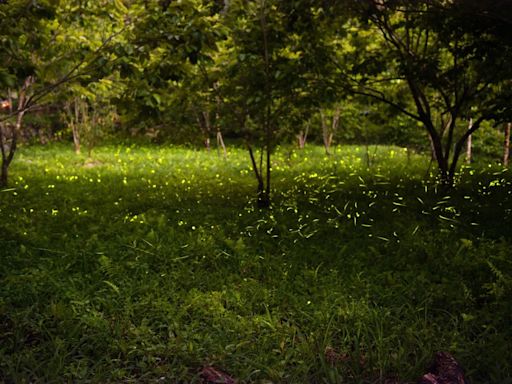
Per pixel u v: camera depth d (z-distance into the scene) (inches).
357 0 382.3
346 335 170.6
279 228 304.5
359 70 430.9
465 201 371.2
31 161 764.0
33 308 185.6
